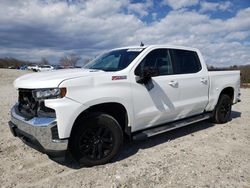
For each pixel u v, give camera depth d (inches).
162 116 183.8
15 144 189.0
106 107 157.0
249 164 155.6
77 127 141.3
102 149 151.9
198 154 171.0
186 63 206.1
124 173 143.2
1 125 241.0
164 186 129.1
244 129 233.8
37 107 138.9
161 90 179.3
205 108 226.7
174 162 157.8
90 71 155.5
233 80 254.7
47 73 157.1
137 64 168.2
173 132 221.9
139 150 178.2
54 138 132.8
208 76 222.1
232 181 134.2
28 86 140.5
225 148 182.9
